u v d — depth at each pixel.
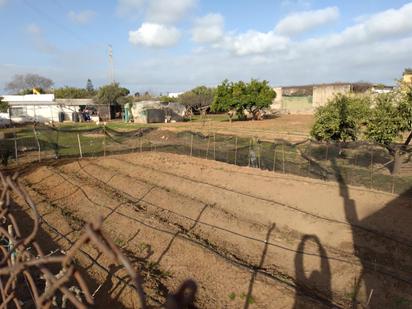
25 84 94.06
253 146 18.16
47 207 10.84
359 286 6.86
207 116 59.25
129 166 16.58
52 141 23.02
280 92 61.94
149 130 24.48
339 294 6.65
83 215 10.42
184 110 49.44
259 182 13.44
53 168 15.98
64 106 51.06
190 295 1.73
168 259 7.80
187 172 15.40
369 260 7.82
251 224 9.68
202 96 60.00
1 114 45.09
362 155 14.25
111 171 15.81
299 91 59.44
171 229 9.22
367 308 6.22
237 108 43.31
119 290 6.62
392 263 7.67
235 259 7.83
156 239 8.69
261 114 48.09
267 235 9.08
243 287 6.76
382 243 8.48
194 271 7.33
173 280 7.06
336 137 16.80
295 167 14.60
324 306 6.11
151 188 12.88
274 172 14.86
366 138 15.42
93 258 7.75
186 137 22.72
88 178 14.75
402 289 6.71
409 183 12.48
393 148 13.70
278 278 7.12
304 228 9.47
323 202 11.20
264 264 7.74
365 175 13.37
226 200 11.64
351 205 10.86
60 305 5.86
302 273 7.37
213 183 13.62
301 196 11.80
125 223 9.70
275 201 11.42
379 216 9.97
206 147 19.95
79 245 1.77
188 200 11.59
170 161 17.47
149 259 7.86
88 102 56.84
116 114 58.91
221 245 8.59
